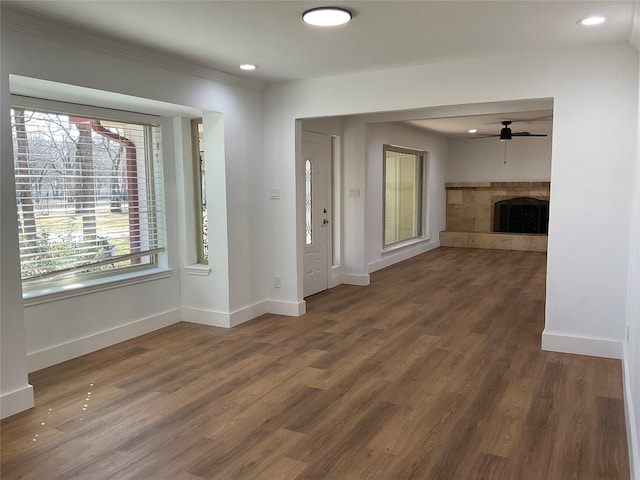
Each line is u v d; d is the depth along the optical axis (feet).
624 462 8.13
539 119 25.12
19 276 9.93
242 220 16.19
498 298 19.49
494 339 14.49
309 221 20.12
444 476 7.78
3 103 9.51
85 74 11.04
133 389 11.17
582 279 12.91
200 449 8.63
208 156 15.48
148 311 15.31
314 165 20.31
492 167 34.86
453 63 13.65
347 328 15.74
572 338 13.15
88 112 13.26
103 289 13.78
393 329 15.60
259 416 9.86
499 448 8.59
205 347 13.98
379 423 9.53
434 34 11.11
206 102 14.40
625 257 12.41
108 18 9.83
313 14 9.57
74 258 13.16
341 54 12.78
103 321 13.85
